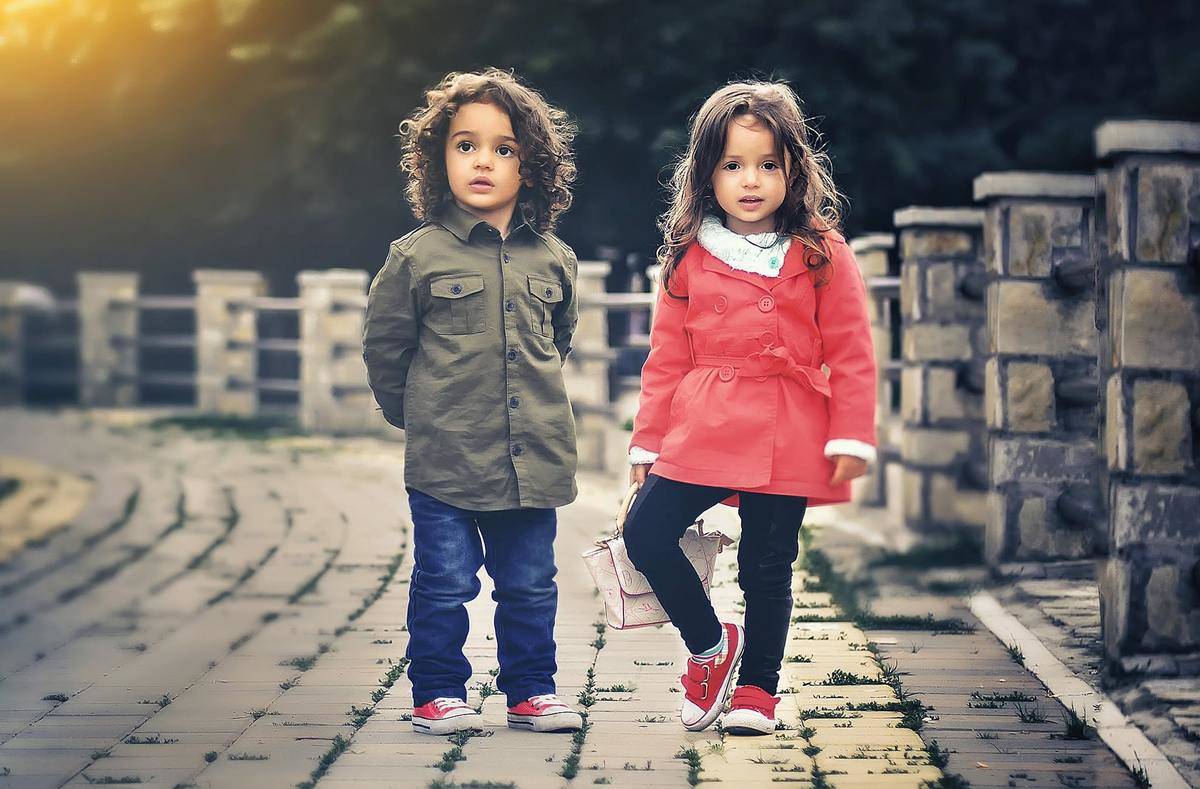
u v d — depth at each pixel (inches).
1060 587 238.1
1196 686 168.9
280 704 175.5
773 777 142.6
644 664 192.1
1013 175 250.7
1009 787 139.6
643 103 577.3
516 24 563.5
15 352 685.3
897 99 571.5
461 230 163.6
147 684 189.3
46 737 162.7
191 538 315.9
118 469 439.2
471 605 230.7
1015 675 183.9
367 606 240.1
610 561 162.2
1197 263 172.9
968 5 573.0
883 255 351.3
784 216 158.7
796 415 155.6
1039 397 250.4
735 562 267.0
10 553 300.8
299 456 475.2
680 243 160.9
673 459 155.9
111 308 661.9
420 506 163.9
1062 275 247.9
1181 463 175.5
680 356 161.6
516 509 163.8
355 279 552.7
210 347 624.1
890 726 161.2
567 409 165.6
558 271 168.9
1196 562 175.5
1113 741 154.0
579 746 154.6
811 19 554.3
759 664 159.5
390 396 167.5
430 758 150.6
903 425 305.9
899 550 284.0
